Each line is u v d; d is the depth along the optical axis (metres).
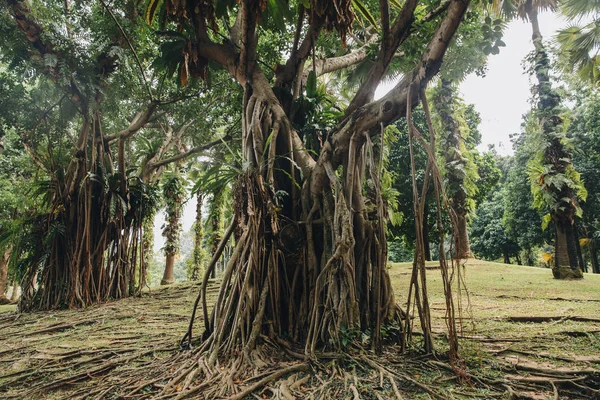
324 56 8.28
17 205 12.52
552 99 9.62
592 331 4.00
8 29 7.33
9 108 8.30
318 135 5.15
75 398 2.89
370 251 4.14
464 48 6.19
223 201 8.70
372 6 6.72
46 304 8.28
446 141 12.25
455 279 9.41
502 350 3.53
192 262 17.97
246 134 4.57
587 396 2.63
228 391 2.81
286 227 4.41
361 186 4.21
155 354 3.93
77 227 8.65
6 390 3.24
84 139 8.97
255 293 3.79
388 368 3.13
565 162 9.34
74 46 8.07
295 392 2.79
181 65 5.25
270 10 4.99
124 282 9.51
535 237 17.64
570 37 7.65
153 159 11.55
